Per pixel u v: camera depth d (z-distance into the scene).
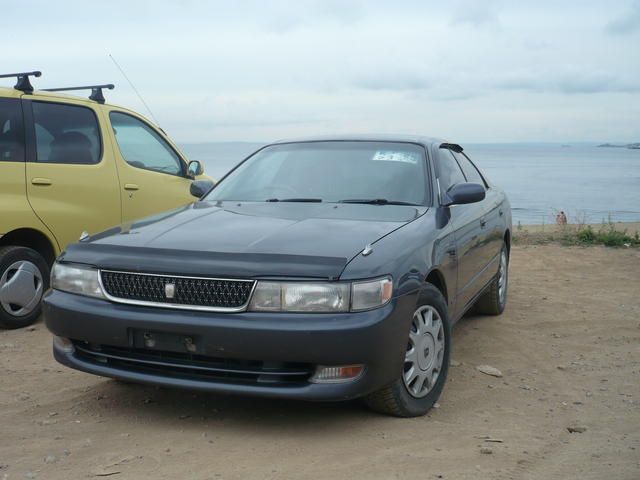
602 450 3.60
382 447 3.54
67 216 6.34
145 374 3.72
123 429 3.79
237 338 3.48
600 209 90.44
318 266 3.54
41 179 6.16
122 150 7.00
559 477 3.24
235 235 3.97
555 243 11.75
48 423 3.88
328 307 3.50
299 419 3.94
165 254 3.75
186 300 3.62
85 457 3.41
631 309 7.17
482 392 4.57
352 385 3.52
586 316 6.86
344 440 3.63
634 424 4.02
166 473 3.22
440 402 4.34
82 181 6.49
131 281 3.75
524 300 7.59
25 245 6.35
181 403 4.20
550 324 6.54
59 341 4.06
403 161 5.09
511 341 5.93
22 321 6.08
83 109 6.72
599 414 4.19
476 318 6.74
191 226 4.24
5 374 4.82
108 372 3.81
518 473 3.27
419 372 4.02
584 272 9.25
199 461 3.35
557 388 4.71
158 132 7.56
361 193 4.84
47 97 6.40
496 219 6.18
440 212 4.70
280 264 3.56
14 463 3.33
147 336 3.67
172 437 3.67
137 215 7.00
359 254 3.69
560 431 3.88
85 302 3.85
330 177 5.03
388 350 3.61
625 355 5.55
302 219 4.31
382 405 3.91
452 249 4.58
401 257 3.83
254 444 3.57
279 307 3.51
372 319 3.53
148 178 7.15
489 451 3.50
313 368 3.55
